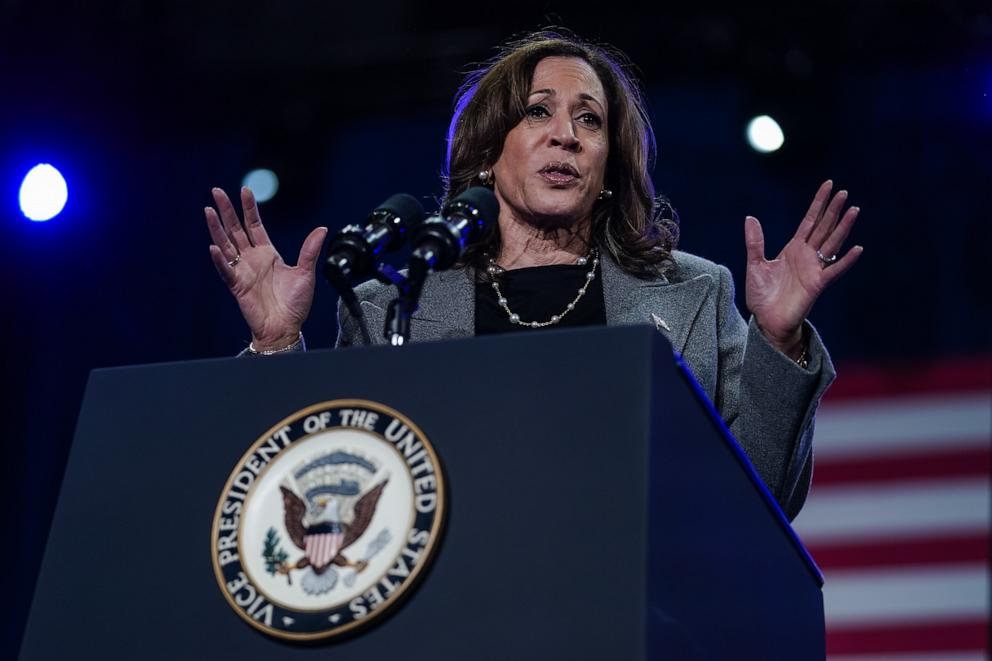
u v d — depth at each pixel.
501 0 21.20
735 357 8.00
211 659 4.86
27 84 22.41
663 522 4.68
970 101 20.06
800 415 6.93
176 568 5.09
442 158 21.66
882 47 20.25
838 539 18.58
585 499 4.66
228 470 5.19
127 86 22.48
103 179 22.89
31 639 5.17
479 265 8.38
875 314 19.53
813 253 7.08
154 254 22.69
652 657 4.43
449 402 4.96
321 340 20.31
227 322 22.44
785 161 20.17
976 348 19.03
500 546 4.68
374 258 6.24
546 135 8.38
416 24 21.70
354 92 22.17
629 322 7.98
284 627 4.75
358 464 4.92
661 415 4.81
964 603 17.84
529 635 4.53
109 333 22.55
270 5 22.25
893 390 19.06
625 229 8.55
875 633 18.06
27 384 22.50
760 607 5.55
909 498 18.48
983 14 19.88
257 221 7.56
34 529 22.05
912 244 19.73
